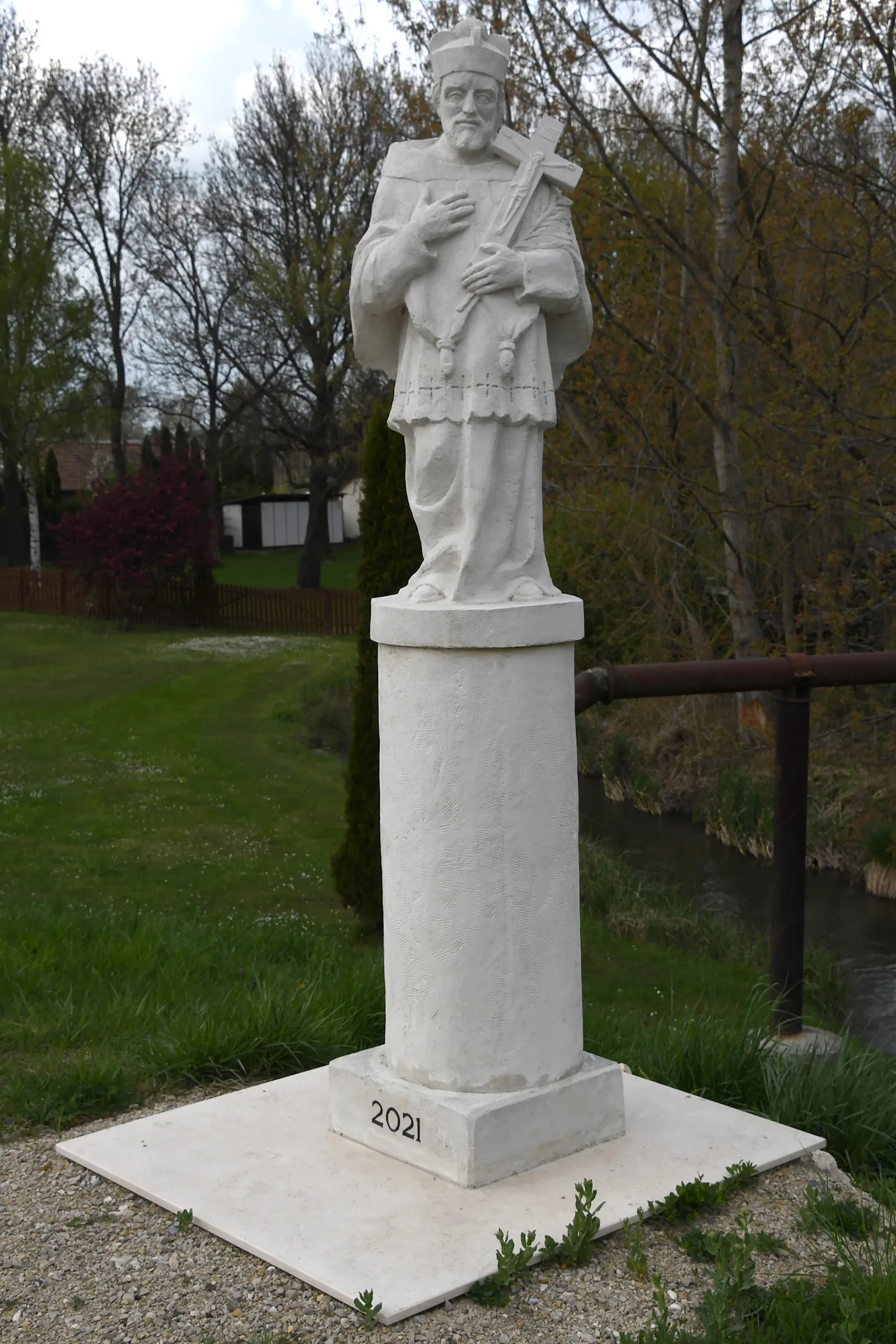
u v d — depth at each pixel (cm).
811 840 1480
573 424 1698
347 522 6066
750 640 1608
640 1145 488
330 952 891
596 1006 812
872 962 1164
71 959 750
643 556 1712
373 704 1078
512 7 1612
